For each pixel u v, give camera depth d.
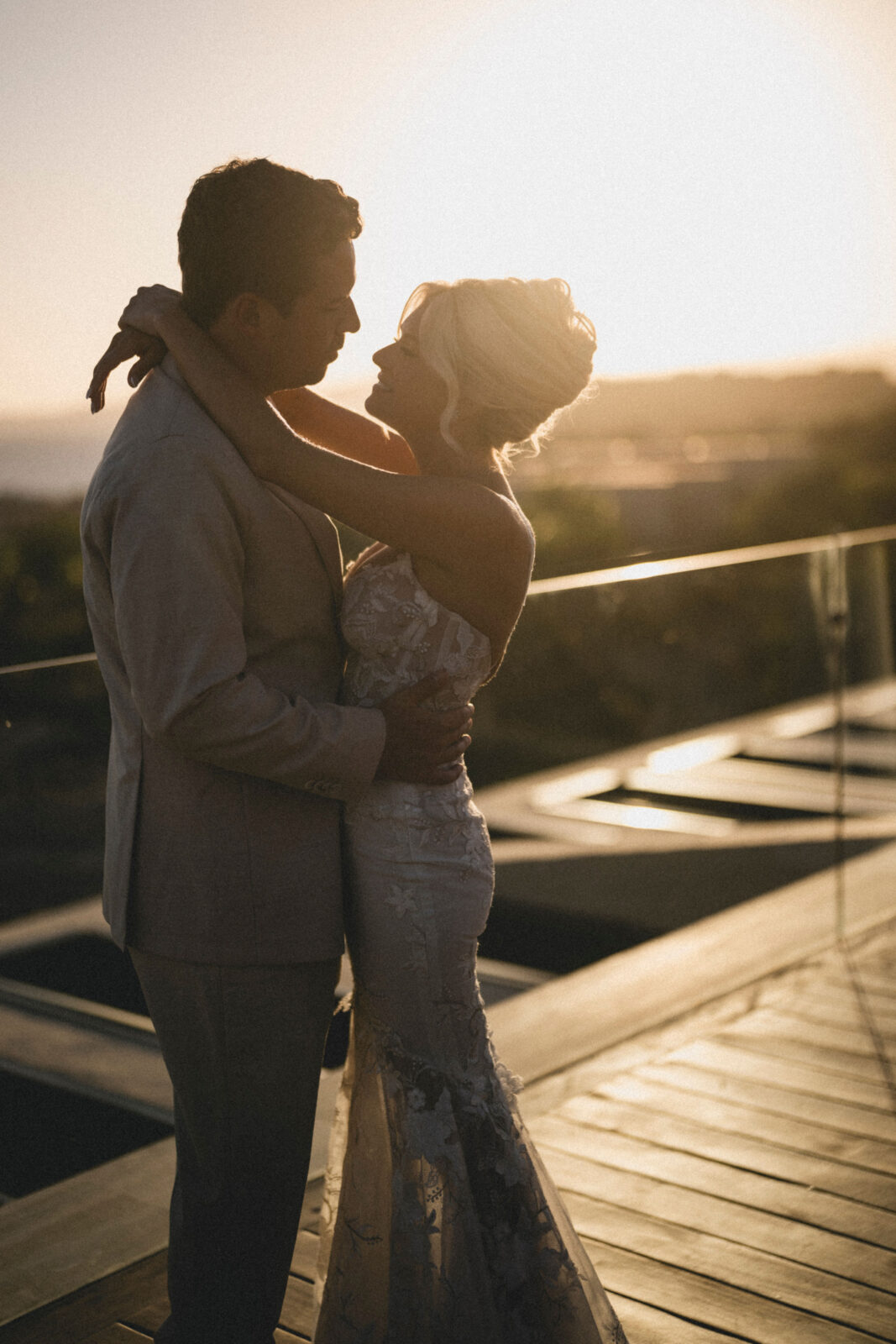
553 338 1.38
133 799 1.38
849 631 3.84
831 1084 2.52
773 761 3.79
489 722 3.32
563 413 1.51
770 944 3.29
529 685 3.38
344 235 1.33
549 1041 2.75
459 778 1.51
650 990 3.04
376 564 1.45
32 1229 2.00
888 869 3.83
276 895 1.37
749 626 3.69
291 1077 1.42
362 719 1.36
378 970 1.47
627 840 3.58
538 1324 1.47
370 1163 1.50
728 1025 2.81
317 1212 2.09
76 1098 2.25
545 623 3.38
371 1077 1.50
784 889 3.69
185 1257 1.47
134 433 1.29
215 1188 1.43
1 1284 1.86
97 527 1.30
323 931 1.41
